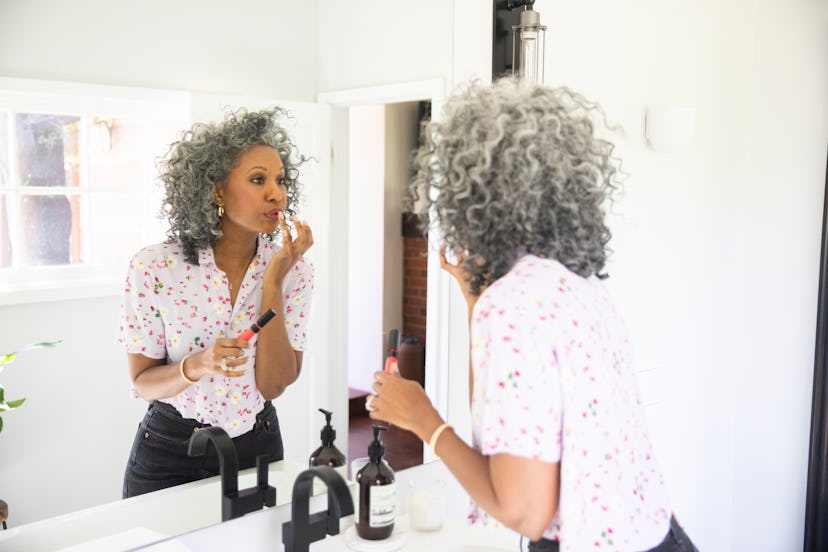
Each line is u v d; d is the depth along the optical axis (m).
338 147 1.66
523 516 1.07
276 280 1.55
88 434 1.31
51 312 1.25
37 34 1.21
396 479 1.71
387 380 1.29
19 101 1.20
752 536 2.99
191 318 1.43
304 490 1.40
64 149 1.25
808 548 3.00
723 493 2.88
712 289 2.71
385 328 1.78
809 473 3.00
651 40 2.38
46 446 1.27
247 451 1.51
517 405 1.05
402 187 1.79
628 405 1.19
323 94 1.62
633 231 2.33
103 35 1.28
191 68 1.40
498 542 1.63
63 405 1.28
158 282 1.38
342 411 1.69
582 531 1.09
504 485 1.06
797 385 2.96
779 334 2.91
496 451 1.06
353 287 1.72
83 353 1.29
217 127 1.45
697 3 2.54
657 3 2.39
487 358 1.08
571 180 1.14
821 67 2.85
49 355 1.26
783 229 2.86
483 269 1.19
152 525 1.38
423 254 1.82
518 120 1.11
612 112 2.23
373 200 1.72
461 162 1.14
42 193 1.23
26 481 1.25
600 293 1.20
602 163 1.23
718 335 2.76
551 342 1.06
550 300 1.08
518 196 1.11
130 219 1.34
